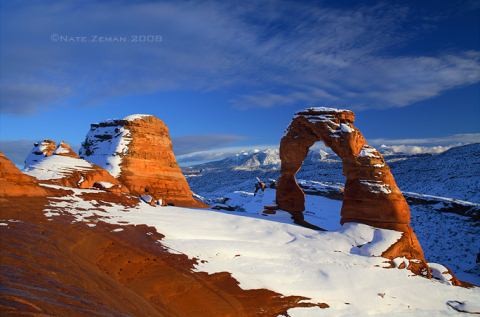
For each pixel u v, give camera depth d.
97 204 18.70
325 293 14.91
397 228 21.31
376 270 17.80
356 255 19.14
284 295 13.93
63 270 9.91
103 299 9.09
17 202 14.94
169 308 11.02
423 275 19.28
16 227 12.09
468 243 34.12
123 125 33.56
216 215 21.67
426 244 35.22
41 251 10.65
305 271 16.28
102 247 13.09
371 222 21.81
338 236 20.81
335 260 18.00
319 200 53.28
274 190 59.59
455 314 15.55
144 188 31.56
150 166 33.22
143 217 18.23
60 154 25.89
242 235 19.14
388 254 19.28
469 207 41.16
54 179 21.98
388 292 16.31
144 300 10.74
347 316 13.77
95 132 35.03
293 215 29.02
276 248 18.11
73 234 13.17
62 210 15.75
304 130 27.59
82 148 35.16
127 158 31.84
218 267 14.55
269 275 15.05
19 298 7.11
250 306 12.65
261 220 21.95
